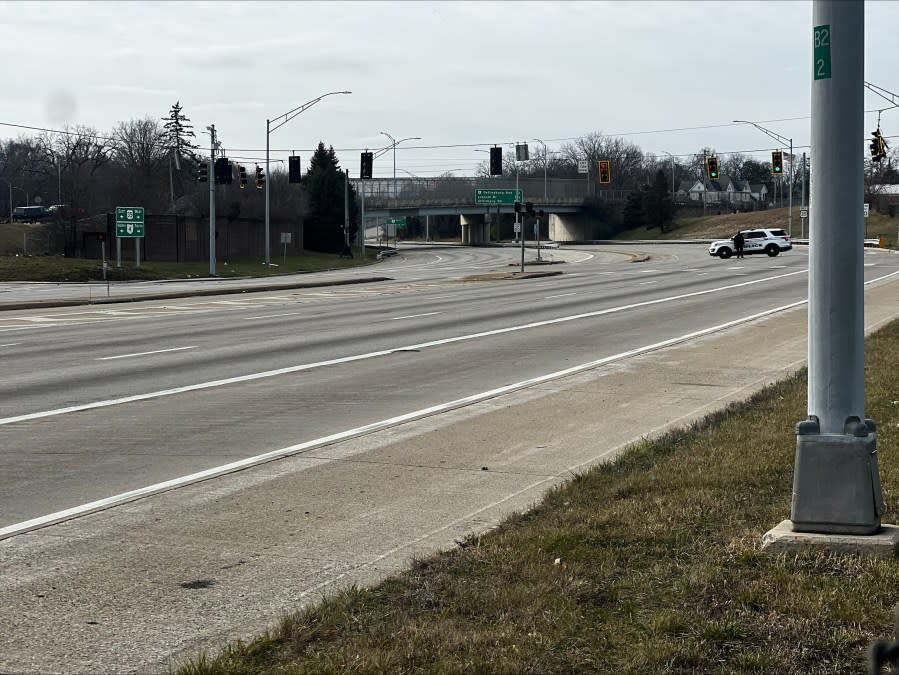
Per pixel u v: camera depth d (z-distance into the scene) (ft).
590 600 17.88
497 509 26.08
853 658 15.15
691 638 15.93
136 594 19.89
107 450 34.37
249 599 19.52
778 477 26.35
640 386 47.73
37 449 34.60
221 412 42.11
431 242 561.02
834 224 20.35
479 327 79.87
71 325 86.12
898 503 23.13
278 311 101.09
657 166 645.10
